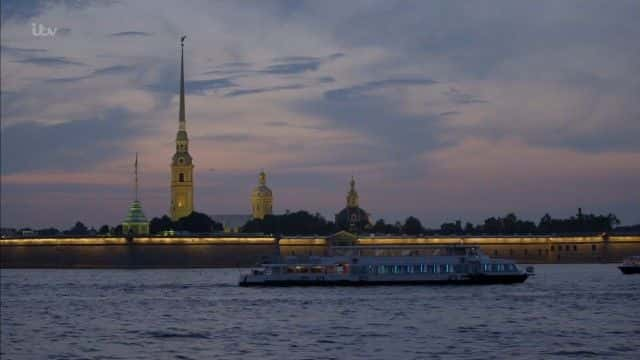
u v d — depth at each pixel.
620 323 199.75
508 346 167.12
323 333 186.88
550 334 182.38
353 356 157.50
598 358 153.75
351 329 192.12
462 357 155.25
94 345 175.25
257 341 177.25
